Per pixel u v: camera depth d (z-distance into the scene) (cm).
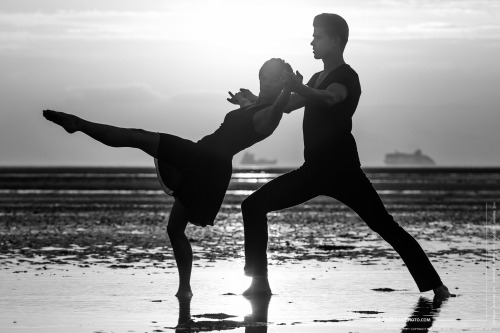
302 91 916
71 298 937
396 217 2609
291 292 995
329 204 3497
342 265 1283
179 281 1019
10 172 16675
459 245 1633
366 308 875
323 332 742
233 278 1121
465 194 4831
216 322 789
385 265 1282
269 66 948
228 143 908
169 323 783
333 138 968
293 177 983
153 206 3128
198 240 1736
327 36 986
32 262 1308
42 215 2541
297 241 1727
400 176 12662
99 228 2030
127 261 1327
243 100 1006
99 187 5909
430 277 962
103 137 852
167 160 882
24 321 791
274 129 920
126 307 879
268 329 754
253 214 980
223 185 900
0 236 1791
